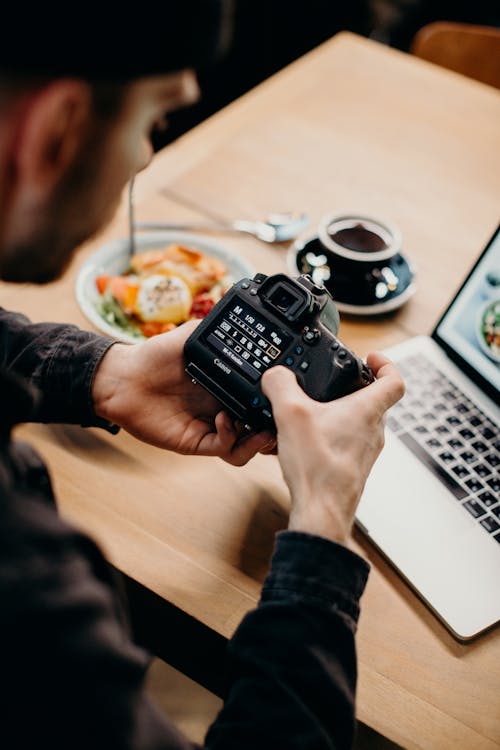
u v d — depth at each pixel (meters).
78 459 0.69
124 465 0.69
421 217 1.06
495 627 0.61
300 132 1.20
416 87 1.34
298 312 0.59
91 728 0.32
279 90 1.30
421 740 0.53
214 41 0.34
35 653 0.31
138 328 0.81
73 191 0.38
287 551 0.47
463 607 0.60
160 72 0.33
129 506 0.66
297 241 0.95
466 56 1.44
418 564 0.62
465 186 1.13
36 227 0.39
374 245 0.88
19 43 0.29
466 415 0.75
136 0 0.30
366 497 0.67
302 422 0.52
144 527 0.64
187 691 0.93
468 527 0.65
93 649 0.33
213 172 1.09
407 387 0.78
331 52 1.42
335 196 1.08
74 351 0.66
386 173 1.14
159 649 0.69
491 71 1.44
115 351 0.67
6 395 0.38
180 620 0.61
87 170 0.38
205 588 0.61
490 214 1.08
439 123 1.26
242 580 0.62
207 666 0.65
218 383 0.61
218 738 0.41
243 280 0.64
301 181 1.10
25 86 0.31
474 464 0.71
